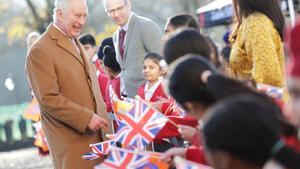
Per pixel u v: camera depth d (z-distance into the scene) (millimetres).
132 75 6762
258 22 4531
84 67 5832
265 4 4605
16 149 17859
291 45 2584
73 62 5742
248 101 2334
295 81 2516
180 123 4098
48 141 5820
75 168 5668
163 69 5820
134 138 3998
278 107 2816
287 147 2287
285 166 2279
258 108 2316
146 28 6762
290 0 9172
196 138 3779
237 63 4703
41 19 20844
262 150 2281
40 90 5605
